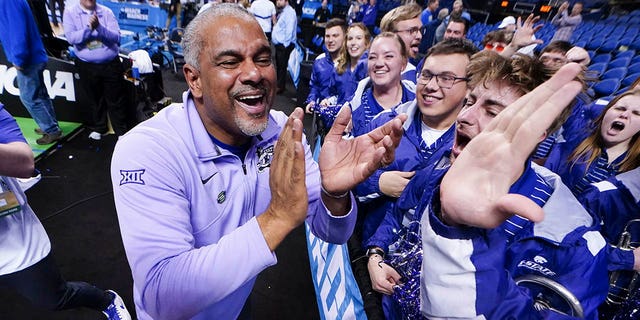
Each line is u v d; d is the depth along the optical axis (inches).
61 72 136.1
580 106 68.2
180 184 29.5
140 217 26.6
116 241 86.7
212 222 32.6
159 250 25.4
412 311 32.7
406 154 53.4
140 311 38.6
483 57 36.5
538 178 34.4
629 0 296.0
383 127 28.3
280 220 23.3
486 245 24.2
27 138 127.5
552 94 20.8
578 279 30.1
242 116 29.4
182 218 28.0
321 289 66.7
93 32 116.3
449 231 24.2
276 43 211.8
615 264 39.9
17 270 45.1
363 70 103.5
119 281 75.4
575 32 287.3
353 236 54.1
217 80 27.7
